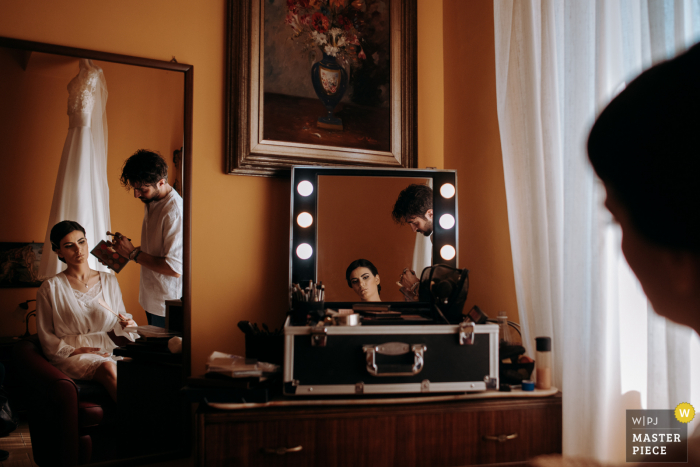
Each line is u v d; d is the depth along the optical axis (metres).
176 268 1.71
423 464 1.35
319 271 1.76
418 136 2.09
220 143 1.80
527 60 1.60
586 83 1.38
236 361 1.39
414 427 1.35
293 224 1.77
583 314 1.34
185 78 1.74
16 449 1.48
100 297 1.61
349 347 1.36
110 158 1.63
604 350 1.27
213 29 1.81
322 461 1.31
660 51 1.12
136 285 1.66
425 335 1.39
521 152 1.63
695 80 0.32
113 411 1.61
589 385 1.30
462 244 2.05
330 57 1.94
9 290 1.49
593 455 1.27
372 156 1.97
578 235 1.36
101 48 1.65
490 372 1.42
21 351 1.50
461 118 2.05
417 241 1.83
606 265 1.28
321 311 1.50
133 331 1.65
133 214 1.66
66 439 1.55
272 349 1.51
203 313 1.76
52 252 1.55
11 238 1.50
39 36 1.57
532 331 1.59
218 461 1.27
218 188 1.79
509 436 1.39
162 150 1.70
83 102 1.60
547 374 1.45
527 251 1.61
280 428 1.30
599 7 1.30
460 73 2.06
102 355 1.61
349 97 1.96
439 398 1.37
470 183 1.99
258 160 1.80
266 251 1.85
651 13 1.14
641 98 0.34
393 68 2.02
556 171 1.50
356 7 1.99
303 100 1.89
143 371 1.66
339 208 1.80
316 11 1.93
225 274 1.79
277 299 1.86
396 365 1.36
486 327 1.41
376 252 1.80
